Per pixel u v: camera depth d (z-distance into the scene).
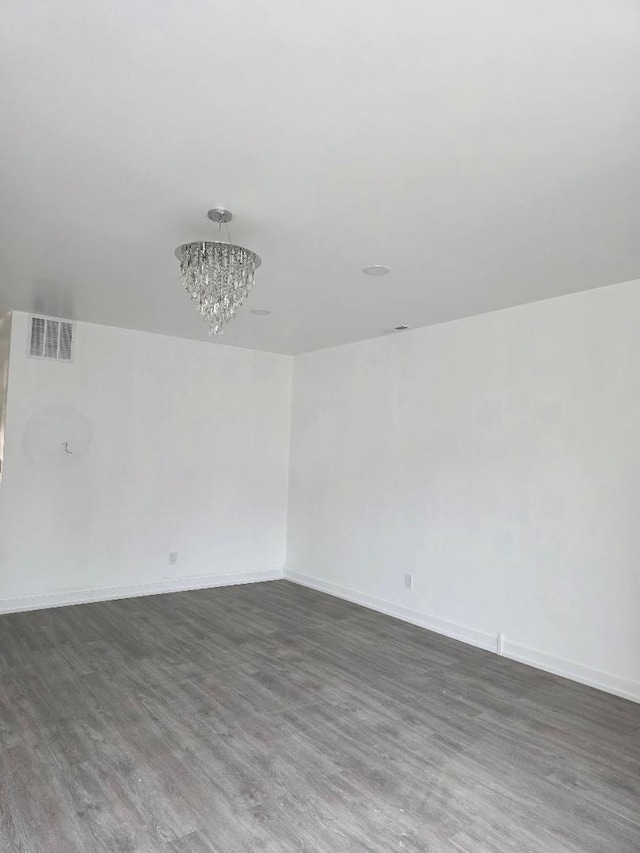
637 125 1.84
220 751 2.56
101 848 1.92
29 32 1.49
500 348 4.12
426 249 2.95
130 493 5.18
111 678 3.35
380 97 1.72
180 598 5.20
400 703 3.14
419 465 4.69
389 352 5.05
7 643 3.89
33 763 2.41
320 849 1.95
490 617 4.07
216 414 5.69
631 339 3.39
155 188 2.35
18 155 2.11
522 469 3.93
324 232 2.75
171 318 4.71
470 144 1.98
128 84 1.69
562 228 2.66
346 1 1.36
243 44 1.51
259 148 2.03
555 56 1.53
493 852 1.96
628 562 3.33
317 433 5.79
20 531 4.65
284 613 4.84
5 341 4.77
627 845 2.02
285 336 5.20
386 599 4.91
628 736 2.83
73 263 3.31
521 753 2.64
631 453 3.36
